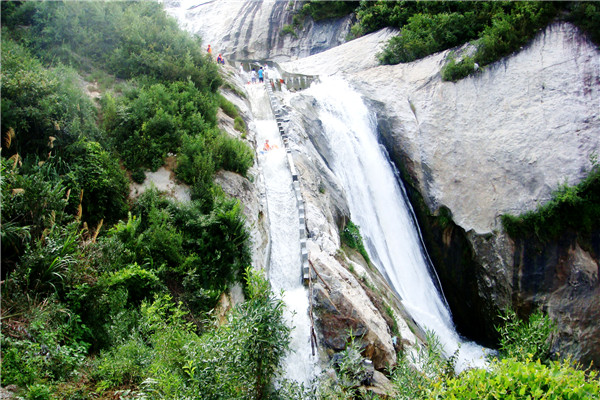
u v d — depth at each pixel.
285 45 38.91
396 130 24.48
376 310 13.95
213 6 45.78
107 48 17.50
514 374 6.10
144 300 9.70
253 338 7.30
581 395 5.70
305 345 11.77
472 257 21.17
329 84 27.11
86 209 11.48
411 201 23.94
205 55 20.59
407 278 21.45
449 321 22.09
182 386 6.70
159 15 20.66
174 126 15.01
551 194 20.03
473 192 21.75
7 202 9.13
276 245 15.14
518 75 23.94
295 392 8.23
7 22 15.49
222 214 12.61
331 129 22.94
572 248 19.31
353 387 9.55
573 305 18.66
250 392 7.30
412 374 8.00
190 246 12.31
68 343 8.20
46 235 9.34
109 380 7.62
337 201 19.12
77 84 14.64
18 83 11.66
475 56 25.33
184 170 14.13
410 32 28.39
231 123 19.25
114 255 10.19
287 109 22.30
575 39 24.14
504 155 21.94
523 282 19.66
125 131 14.10
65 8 16.62
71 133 12.00
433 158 23.20
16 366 6.94
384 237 21.84
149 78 17.23
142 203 12.61
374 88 26.52
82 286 8.82
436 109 24.59
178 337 8.00
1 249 8.77
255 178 16.89
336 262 14.86
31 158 11.26
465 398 6.14
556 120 21.83
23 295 8.05
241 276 12.80
